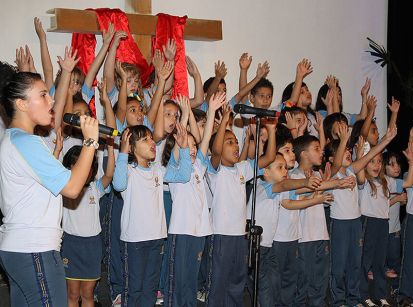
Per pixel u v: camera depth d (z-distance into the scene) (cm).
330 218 418
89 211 336
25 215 243
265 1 568
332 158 429
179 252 356
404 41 637
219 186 367
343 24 615
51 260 246
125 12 482
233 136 373
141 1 479
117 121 386
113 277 385
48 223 246
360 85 628
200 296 416
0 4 444
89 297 340
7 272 247
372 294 443
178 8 522
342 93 620
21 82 247
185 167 349
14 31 449
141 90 430
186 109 360
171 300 357
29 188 244
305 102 505
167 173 355
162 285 401
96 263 338
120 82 414
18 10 450
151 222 349
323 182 378
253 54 564
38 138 246
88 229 335
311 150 404
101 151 384
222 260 363
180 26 486
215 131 428
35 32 456
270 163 373
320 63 605
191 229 356
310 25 596
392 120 502
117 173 335
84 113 364
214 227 366
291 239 385
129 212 348
